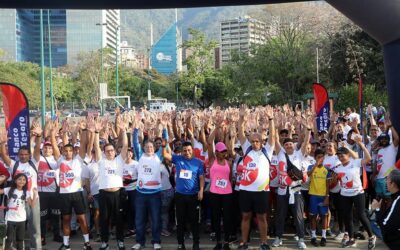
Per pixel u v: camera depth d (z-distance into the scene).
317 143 9.45
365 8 7.04
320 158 8.73
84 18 92.94
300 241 8.46
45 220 8.90
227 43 91.81
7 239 7.72
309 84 41.69
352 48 37.25
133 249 8.55
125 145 8.74
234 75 45.56
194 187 8.35
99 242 9.21
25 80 53.38
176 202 8.41
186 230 9.73
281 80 43.00
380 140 9.07
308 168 8.90
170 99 72.75
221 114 11.09
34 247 8.06
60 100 69.38
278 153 8.72
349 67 36.94
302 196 8.80
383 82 36.16
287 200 8.51
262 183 8.19
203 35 57.38
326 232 9.33
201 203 9.59
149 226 10.03
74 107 66.88
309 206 8.84
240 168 8.46
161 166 9.41
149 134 10.73
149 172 8.49
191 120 11.18
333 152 9.05
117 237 8.55
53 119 12.20
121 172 8.59
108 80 66.06
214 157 8.95
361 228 9.17
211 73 58.53
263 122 10.43
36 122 10.38
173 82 71.69
